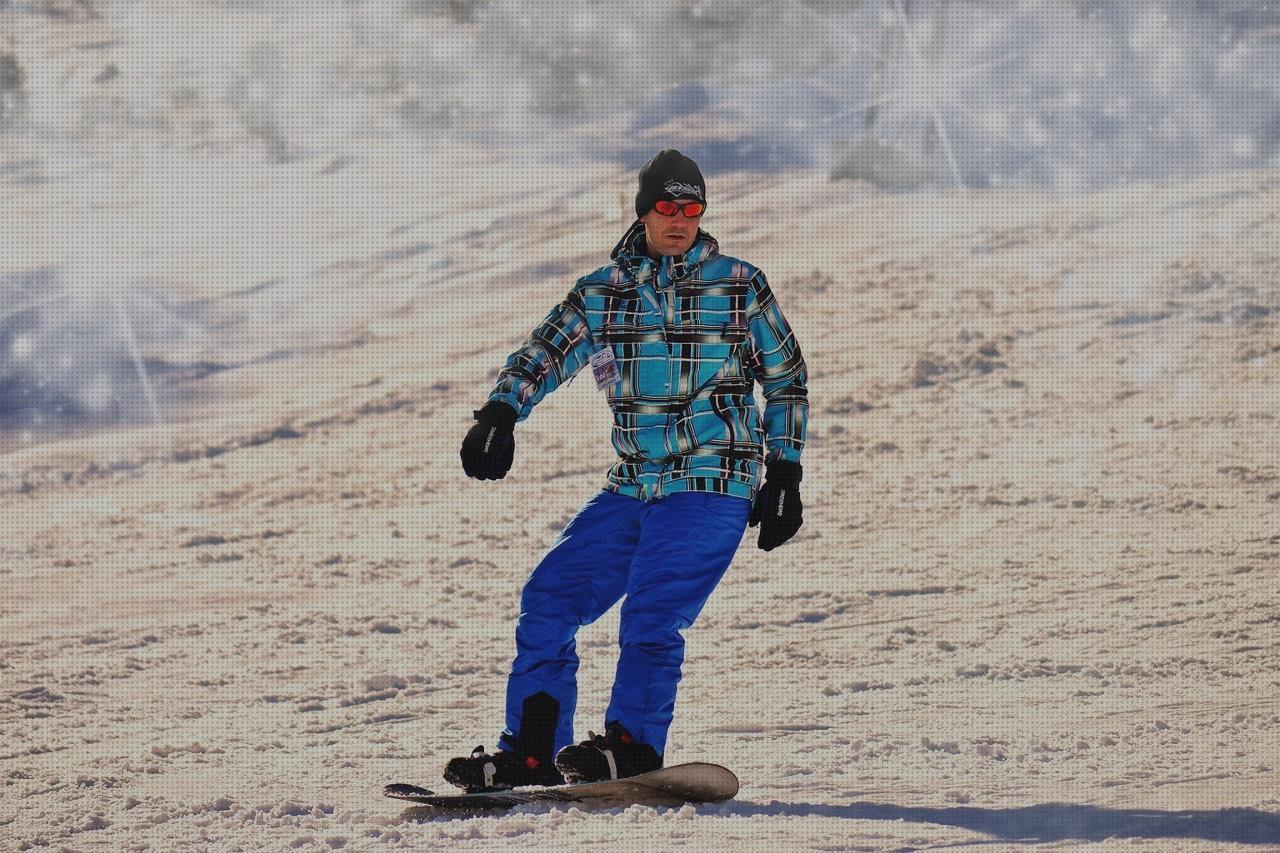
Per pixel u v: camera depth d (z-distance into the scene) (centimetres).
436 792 1703
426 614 3080
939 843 1280
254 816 1585
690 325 1627
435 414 5541
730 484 1622
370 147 11262
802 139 9812
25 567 3862
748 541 3441
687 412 1631
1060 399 4603
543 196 9425
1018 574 2950
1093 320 5422
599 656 2555
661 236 1625
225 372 6762
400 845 1346
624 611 1599
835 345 5528
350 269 8412
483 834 1378
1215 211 6756
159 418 6125
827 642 2545
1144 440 4103
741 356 1658
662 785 1502
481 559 3594
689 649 2552
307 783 1802
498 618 3019
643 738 1560
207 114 12406
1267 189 7056
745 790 1583
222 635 3008
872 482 3928
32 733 2297
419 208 9550
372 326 7281
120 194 10606
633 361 1636
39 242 9438
